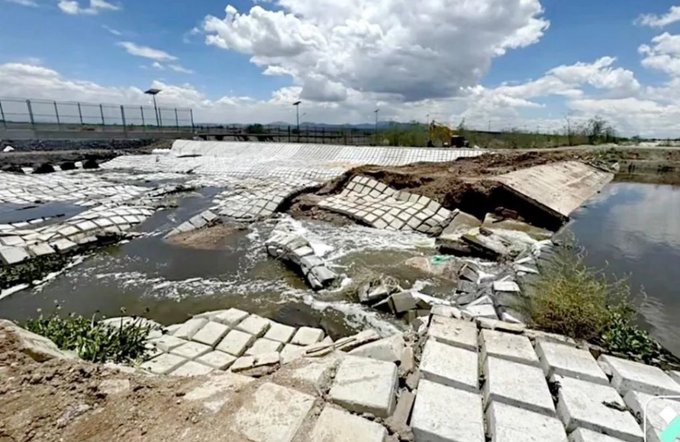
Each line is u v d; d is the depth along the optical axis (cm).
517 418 206
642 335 331
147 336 416
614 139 2773
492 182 957
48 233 782
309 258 665
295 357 322
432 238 846
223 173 1827
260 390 227
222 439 189
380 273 648
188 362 372
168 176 1761
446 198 992
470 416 209
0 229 833
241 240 841
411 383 244
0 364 238
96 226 845
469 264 644
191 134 3059
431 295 557
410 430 201
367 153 1977
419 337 306
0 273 628
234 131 3244
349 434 194
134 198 1242
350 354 279
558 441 193
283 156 2214
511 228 857
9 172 1709
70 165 1931
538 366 254
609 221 932
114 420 200
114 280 637
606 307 369
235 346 405
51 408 206
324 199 1123
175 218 1027
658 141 3009
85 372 238
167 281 633
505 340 285
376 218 956
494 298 440
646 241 759
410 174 1145
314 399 220
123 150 2555
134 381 233
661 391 225
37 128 2533
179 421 201
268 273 664
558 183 1206
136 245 809
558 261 558
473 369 249
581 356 265
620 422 204
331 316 511
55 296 579
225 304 552
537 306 376
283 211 1088
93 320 426
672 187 1474
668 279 556
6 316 522
